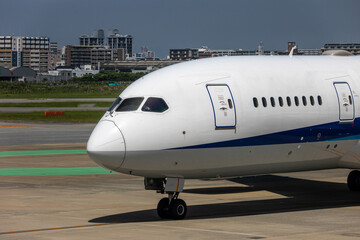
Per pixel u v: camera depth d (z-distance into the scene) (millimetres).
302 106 48312
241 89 45719
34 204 50406
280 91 47625
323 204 50719
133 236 37344
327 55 56875
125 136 40719
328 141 49781
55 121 150625
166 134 41750
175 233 38250
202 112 43250
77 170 72062
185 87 43812
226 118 44094
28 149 93562
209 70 45875
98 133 41219
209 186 61219
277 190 58719
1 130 128250
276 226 40656
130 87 44188
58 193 56219
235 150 44750
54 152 89688
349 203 51281
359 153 51719
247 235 37594
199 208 48656
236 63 47781
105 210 47562
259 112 45812
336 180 65750
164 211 43688
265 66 48656
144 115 41719
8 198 53375
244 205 50125
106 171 71438
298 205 50188
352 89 51562
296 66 50281
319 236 37312
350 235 37625
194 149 42812
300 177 68000
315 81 49969
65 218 44031
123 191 57594
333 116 49906
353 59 54719
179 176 43500
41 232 38938
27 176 67062
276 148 46938
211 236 37250
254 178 67125
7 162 78750
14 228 40344
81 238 36906
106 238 36844
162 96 42812
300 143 48250
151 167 41812
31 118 161375
